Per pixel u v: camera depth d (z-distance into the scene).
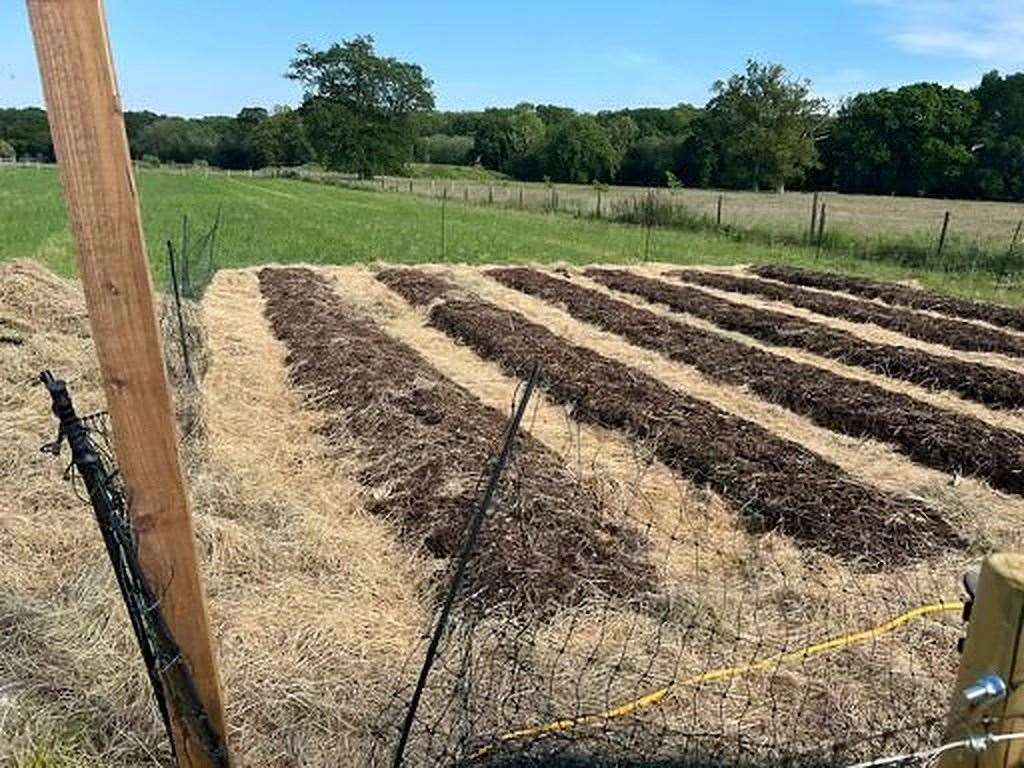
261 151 93.56
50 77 1.99
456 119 120.06
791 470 6.96
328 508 6.25
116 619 4.14
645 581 5.20
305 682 3.94
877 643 4.53
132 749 3.44
